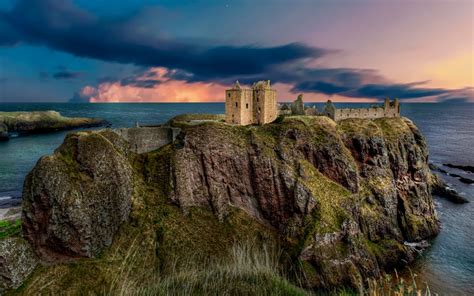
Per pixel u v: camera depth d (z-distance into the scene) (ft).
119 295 53.57
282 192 252.21
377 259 242.99
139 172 255.50
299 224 237.86
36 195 192.65
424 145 368.48
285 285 59.00
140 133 268.62
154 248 211.20
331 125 302.25
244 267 59.98
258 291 54.44
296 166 263.08
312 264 219.61
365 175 295.89
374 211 275.80
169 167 254.06
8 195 343.87
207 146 258.16
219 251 219.00
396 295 47.01
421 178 329.11
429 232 286.66
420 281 221.87
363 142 302.25
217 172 256.73
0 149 549.95
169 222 229.04
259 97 307.37
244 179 259.39
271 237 239.09
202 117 354.74
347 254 226.58
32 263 181.78
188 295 52.85
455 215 326.24
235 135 269.44
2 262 169.89
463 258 250.57
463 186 407.85
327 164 279.08
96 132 239.71
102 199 209.87
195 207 246.88
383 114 368.68
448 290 210.18
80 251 193.98
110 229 211.00
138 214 228.63
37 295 167.63
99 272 185.57
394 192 292.40
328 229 228.84
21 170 430.20
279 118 317.22
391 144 320.91
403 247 255.50
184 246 214.90
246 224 245.86
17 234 200.95
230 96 301.43
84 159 213.46
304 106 349.82
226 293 53.52
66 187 196.44
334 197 252.83
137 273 188.14
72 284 176.24
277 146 267.80
